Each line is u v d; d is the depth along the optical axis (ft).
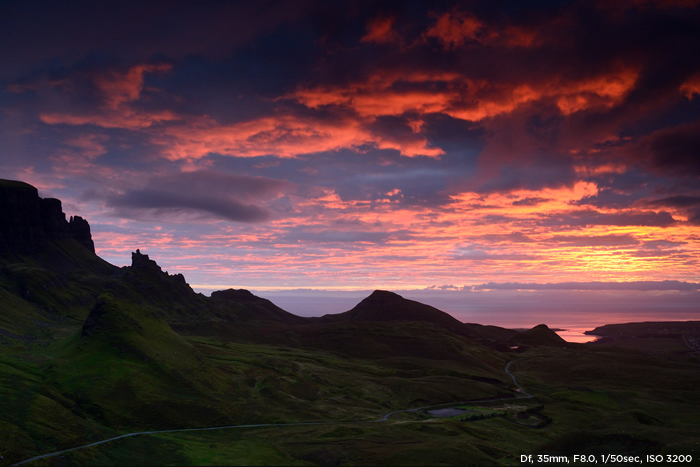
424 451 433.07
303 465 410.52
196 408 534.37
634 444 433.89
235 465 392.06
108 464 375.04
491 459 420.36
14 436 377.30
